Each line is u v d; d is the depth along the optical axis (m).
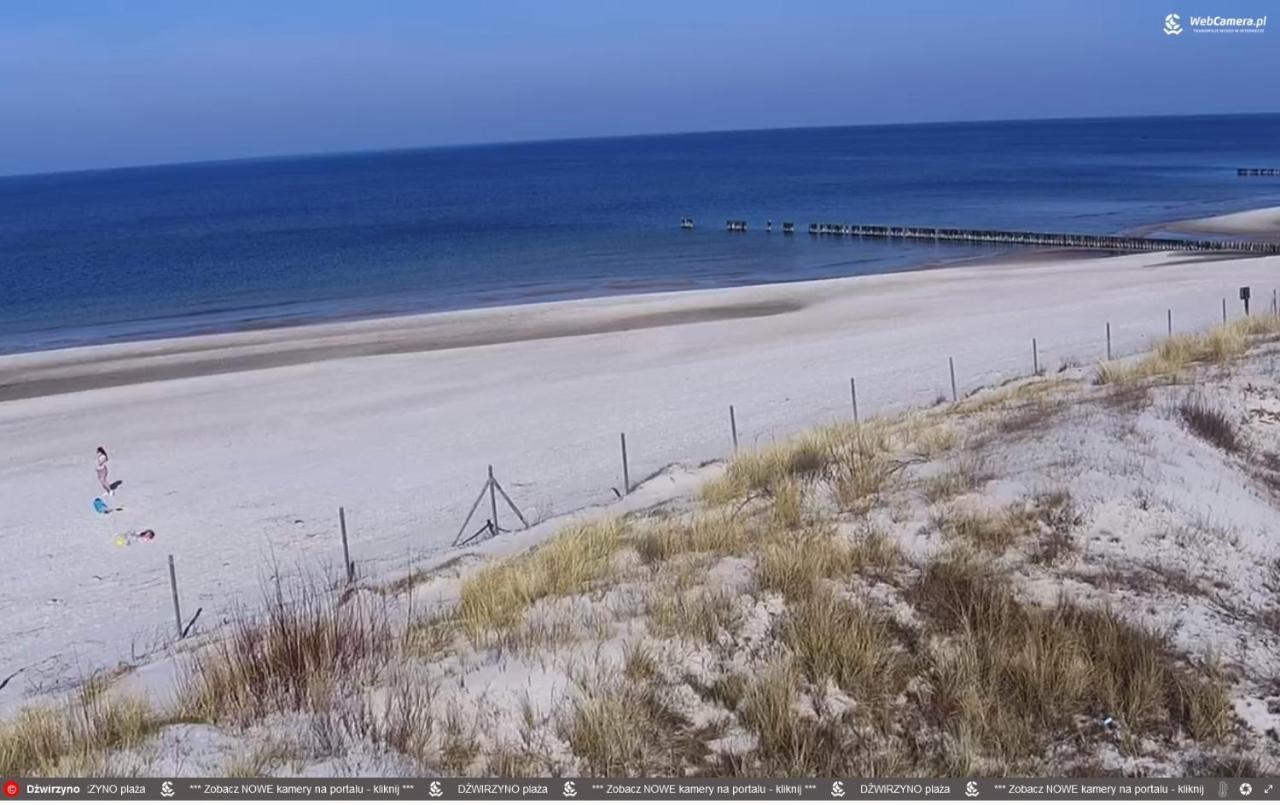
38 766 6.69
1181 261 51.69
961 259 62.62
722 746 6.99
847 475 13.20
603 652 8.05
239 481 21.62
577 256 71.75
